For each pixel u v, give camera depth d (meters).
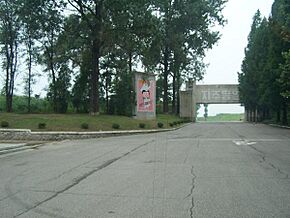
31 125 33.59
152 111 49.12
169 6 55.78
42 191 10.48
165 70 60.09
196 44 59.25
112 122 38.41
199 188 10.67
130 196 9.75
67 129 33.53
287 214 8.02
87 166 15.34
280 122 53.94
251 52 64.81
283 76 32.81
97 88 42.00
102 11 39.75
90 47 43.31
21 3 40.09
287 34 32.41
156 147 22.73
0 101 58.78
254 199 9.35
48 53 48.09
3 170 14.78
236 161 16.22
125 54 48.38
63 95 50.34
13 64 48.47
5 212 8.26
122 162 16.36
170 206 8.70
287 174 12.93
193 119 81.81
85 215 7.99
